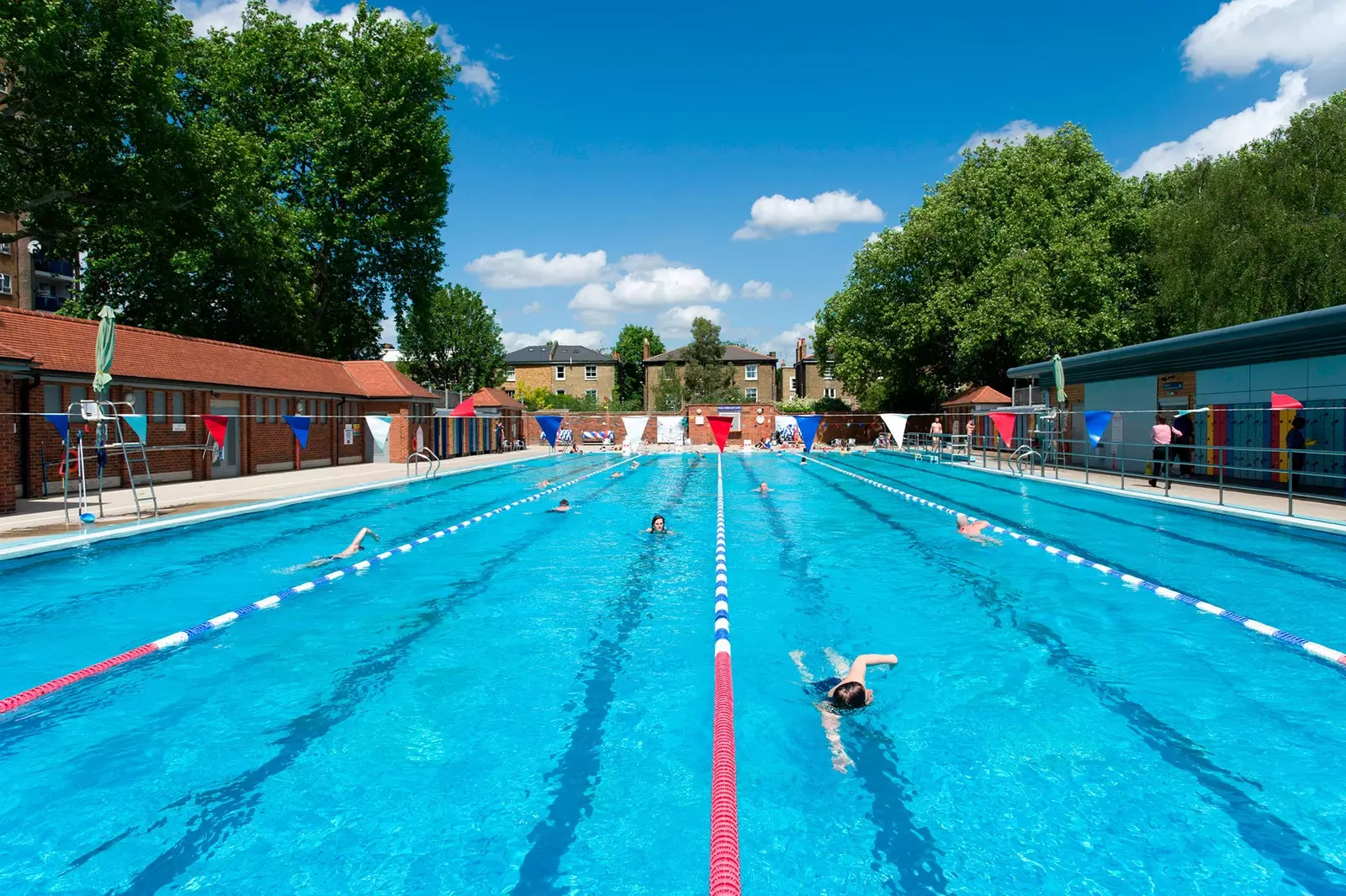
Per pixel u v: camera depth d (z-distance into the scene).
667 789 3.90
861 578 8.84
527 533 12.29
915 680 5.45
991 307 31.05
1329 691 5.21
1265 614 7.09
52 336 15.88
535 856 3.30
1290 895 2.96
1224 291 26.09
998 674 5.57
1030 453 21.66
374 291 33.03
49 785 3.95
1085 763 4.14
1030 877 3.10
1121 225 31.77
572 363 60.22
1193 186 28.48
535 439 43.25
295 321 29.33
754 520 13.64
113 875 3.15
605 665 5.81
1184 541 10.99
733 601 7.78
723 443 16.48
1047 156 33.00
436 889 3.06
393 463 27.08
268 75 28.52
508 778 4.01
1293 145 25.72
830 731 4.57
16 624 6.93
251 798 3.80
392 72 29.03
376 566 9.62
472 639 6.49
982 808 3.68
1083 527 12.41
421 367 49.34
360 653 6.13
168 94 19.72
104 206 20.77
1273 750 4.29
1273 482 15.75
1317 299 24.84
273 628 6.88
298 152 28.16
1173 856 3.25
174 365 18.77
